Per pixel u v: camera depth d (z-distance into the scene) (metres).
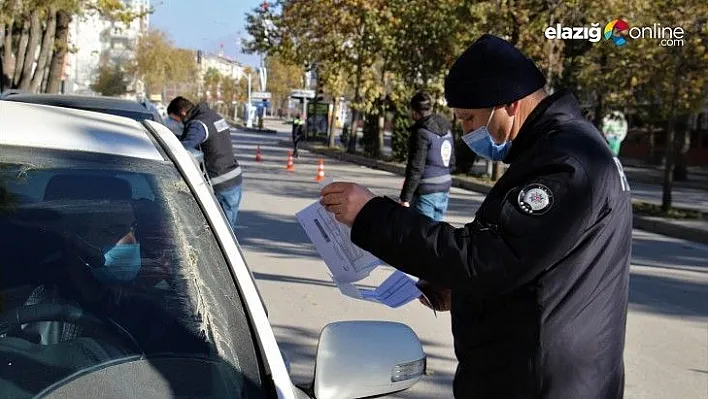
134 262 2.13
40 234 2.15
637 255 11.27
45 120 2.42
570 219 1.90
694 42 14.23
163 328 2.01
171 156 2.42
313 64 33.78
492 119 2.16
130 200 2.23
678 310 7.78
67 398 1.82
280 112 109.12
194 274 2.10
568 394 1.99
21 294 2.03
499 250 1.91
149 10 26.48
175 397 1.87
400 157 28.69
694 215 15.45
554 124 2.08
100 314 2.02
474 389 2.14
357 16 28.25
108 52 78.06
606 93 17.08
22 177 2.19
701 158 37.78
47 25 24.05
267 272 8.28
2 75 23.38
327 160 31.41
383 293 2.49
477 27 19.34
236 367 1.93
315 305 6.99
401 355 2.22
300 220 2.40
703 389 5.47
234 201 7.64
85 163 2.26
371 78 29.42
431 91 25.61
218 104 97.94
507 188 2.03
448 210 15.33
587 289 1.97
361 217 2.04
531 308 1.98
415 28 25.61
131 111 6.45
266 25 32.78
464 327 2.16
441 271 1.96
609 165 1.99
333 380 2.13
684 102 14.93
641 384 5.52
